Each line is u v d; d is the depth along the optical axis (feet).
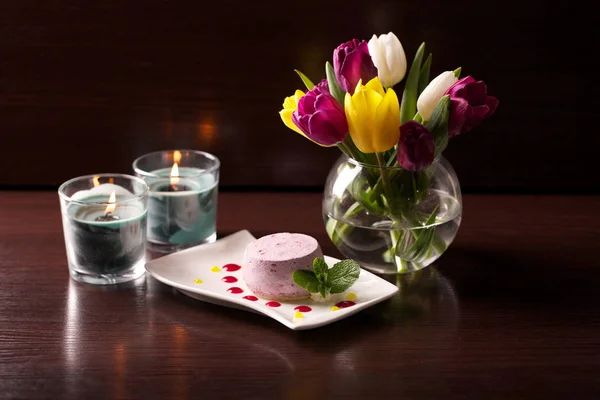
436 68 4.68
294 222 4.48
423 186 3.81
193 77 4.68
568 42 4.66
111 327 3.72
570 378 3.48
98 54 4.65
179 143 4.78
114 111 4.73
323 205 4.02
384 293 3.81
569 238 4.35
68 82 4.69
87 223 3.91
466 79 3.71
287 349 3.61
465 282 4.00
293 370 3.51
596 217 4.56
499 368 3.52
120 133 4.76
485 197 4.78
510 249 4.25
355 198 3.84
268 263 3.79
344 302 3.78
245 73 4.68
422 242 3.84
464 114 3.66
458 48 4.66
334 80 3.91
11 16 4.59
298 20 4.61
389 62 3.74
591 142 4.81
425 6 4.60
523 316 3.80
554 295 3.92
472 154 4.82
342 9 4.59
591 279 4.04
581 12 4.63
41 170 4.82
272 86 4.70
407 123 3.63
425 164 3.67
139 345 3.62
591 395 3.41
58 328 3.71
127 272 4.00
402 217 3.82
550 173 4.85
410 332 3.70
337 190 3.89
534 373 3.51
